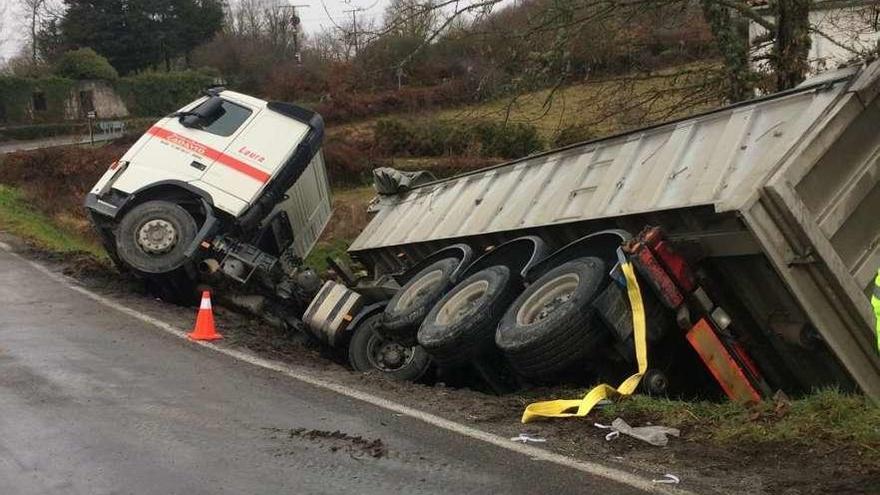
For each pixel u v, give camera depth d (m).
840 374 6.15
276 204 10.47
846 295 5.80
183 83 55.19
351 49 14.04
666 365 6.61
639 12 12.12
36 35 66.88
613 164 7.42
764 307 6.33
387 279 10.20
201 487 4.35
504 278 7.30
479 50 12.75
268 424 5.39
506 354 6.54
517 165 8.97
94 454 4.79
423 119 28.28
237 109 10.38
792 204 5.65
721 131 6.49
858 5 11.57
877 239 5.96
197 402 5.84
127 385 6.20
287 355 7.80
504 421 5.57
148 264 9.39
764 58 12.09
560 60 12.11
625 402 5.76
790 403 5.48
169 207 9.52
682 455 4.77
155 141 10.08
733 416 5.39
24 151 26.05
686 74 12.71
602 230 7.29
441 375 8.18
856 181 5.88
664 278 6.10
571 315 6.21
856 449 4.61
